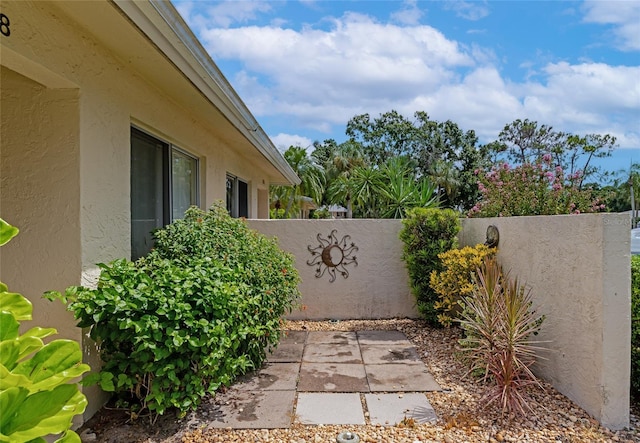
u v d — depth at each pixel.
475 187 35.22
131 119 4.01
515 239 4.69
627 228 3.23
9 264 3.18
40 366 1.29
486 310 3.62
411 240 6.23
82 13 2.79
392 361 4.73
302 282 6.88
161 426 3.20
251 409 3.51
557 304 3.83
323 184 26.59
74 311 2.85
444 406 3.57
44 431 1.15
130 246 3.92
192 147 5.62
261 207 13.22
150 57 3.52
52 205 3.15
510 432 3.12
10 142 3.15
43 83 3.04
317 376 4.27
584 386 3.44
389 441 3.03
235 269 3.93
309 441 3.04
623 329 3.22
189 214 4.71
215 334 3.19
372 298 6.90
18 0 2.53
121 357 3.10
